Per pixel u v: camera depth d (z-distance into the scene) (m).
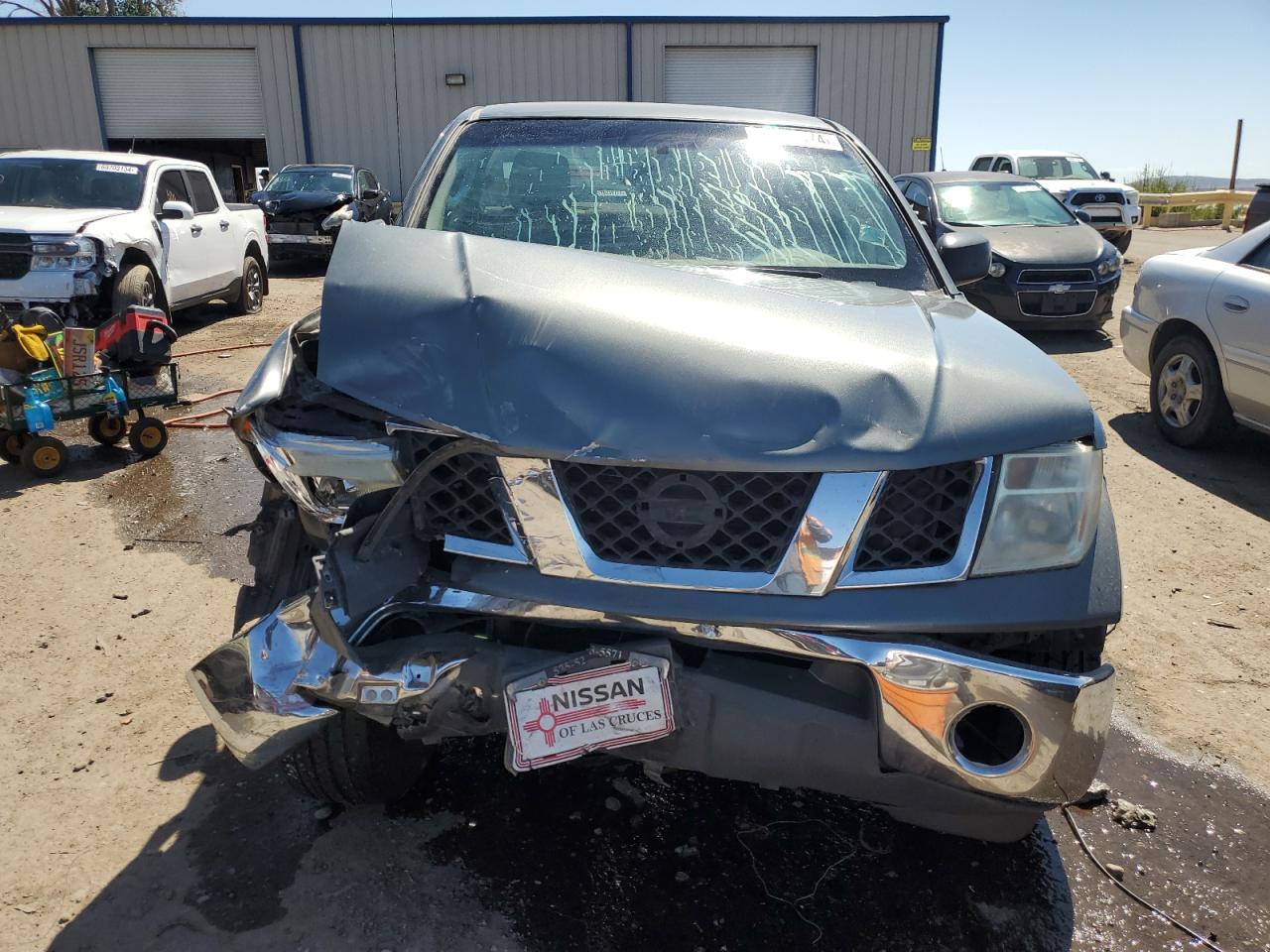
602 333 2.01
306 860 2.45
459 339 2.02
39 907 2.27
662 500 1.92
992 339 2.33
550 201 3.16
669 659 1.93
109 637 3.56
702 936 2.24
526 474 1.94
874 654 1.87
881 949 2.22
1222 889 2.45
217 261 9.95
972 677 1.87
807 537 1.89
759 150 3.38
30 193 8.30
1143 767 2.96
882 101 21.78
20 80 20.98
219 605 3.85
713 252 3.01
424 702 1.98
